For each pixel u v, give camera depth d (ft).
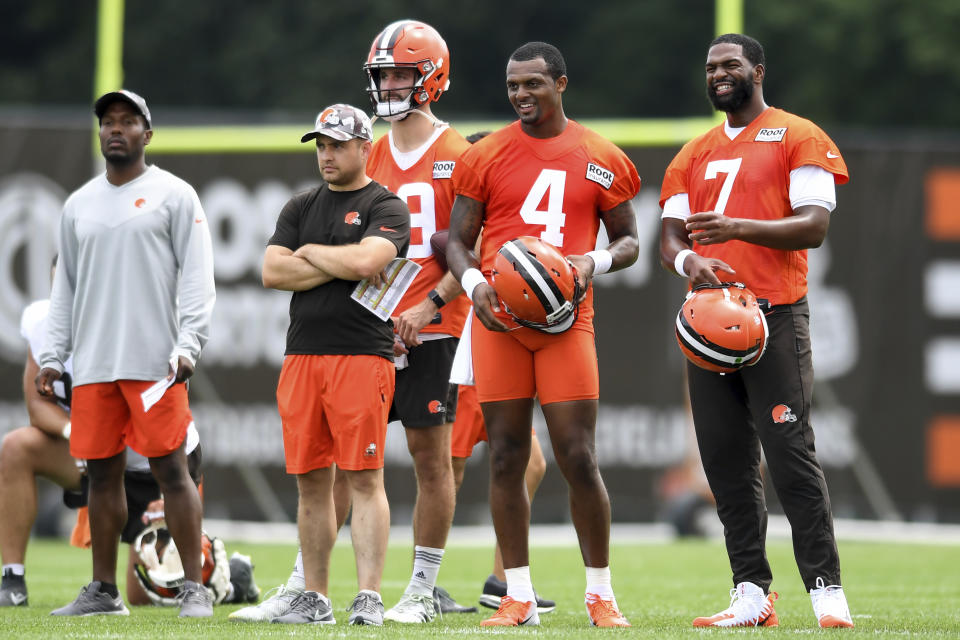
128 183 72.79
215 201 155.84
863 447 153.79
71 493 83.10
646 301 153.89
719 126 68.59
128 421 72.38
